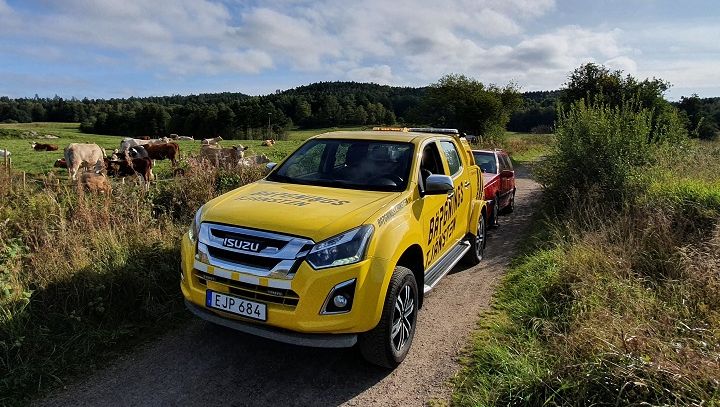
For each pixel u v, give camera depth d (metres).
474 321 5.02
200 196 7.92
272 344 4.39
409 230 4.04
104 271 4.86
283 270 3.35
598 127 9.96
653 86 20.91
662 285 5.32
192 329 4.64
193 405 3.45
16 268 4.66
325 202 3.98
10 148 25.45
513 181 11.99
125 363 4.00
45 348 4.00
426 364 4.12
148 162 11.78
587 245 6.18
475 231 6.76
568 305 4.99
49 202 6.60
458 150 6.48
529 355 4.05
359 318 3.46
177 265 5.50
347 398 3.59
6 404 3.35
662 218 6.65
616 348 3.57
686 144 11.56
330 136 5.41
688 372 3.24
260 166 10.52
